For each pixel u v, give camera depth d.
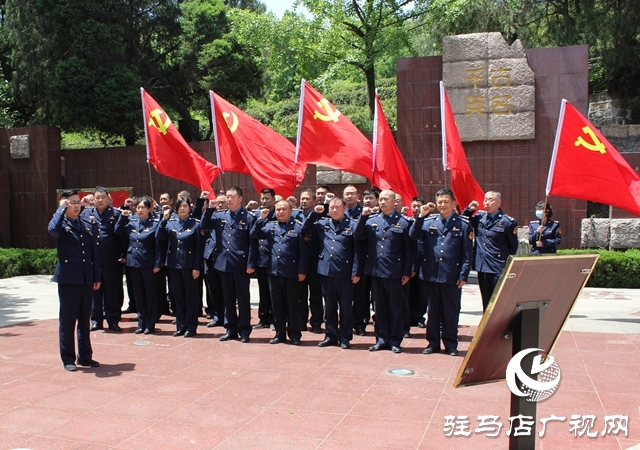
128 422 4.58
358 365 6.17
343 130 7.98
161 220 7.88
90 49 16.70
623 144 14.98
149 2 18.80
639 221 12.22
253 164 8.49
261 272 8.17
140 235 7.90
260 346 7.08
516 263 2.67
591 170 7.45
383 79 31.52
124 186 15.88
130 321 8.78
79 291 6.11
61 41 16.84
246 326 7.37
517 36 18.00
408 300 7.66
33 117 18.69
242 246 7.33
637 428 4.41
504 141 12.70
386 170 7.88
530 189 12.59
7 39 17.61
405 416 4.67
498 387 5.42
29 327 8.30
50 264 14.69
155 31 20.38
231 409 4.84
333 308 7.05
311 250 8.00
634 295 10.70
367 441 4.18
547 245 8.68
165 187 15.47
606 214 14.42
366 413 4.73
